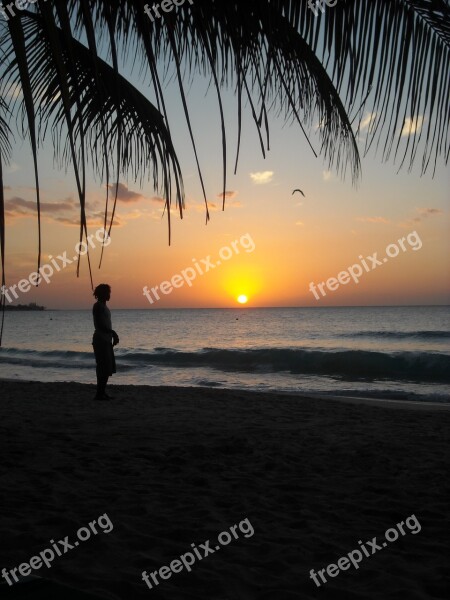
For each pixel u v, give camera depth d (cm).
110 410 905
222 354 2709
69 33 134
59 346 4381
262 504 411
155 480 474
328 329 6209
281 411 925
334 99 212
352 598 266
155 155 278
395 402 1261
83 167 134
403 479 483
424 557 317
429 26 196
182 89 147
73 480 468
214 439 654
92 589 267
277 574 292
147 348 3797
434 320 7750
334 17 188
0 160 119
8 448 585
